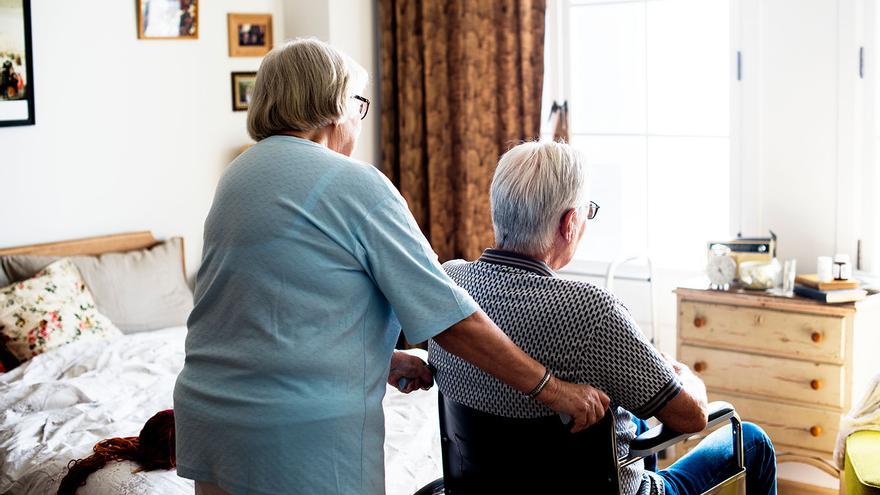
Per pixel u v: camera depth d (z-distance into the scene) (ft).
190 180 13.64
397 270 5.38
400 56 13.78
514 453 5.88
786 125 11.65
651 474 6.73
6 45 11.66
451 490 6.61
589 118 13.35
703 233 12.68
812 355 10.28
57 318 11.27
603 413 5.59
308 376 5.38
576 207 5.92
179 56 13.34
